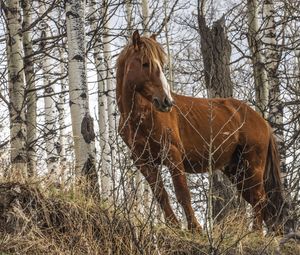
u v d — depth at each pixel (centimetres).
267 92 1867
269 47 1914
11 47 1429
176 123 1234
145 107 1168
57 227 1077
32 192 1091
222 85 1631
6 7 1446
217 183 1491
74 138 1280
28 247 1005
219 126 1304
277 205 1360
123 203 1067
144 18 2083
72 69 1303
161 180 1140
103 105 2197
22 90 1416
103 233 1078
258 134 1369
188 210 1173
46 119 2256
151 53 1149
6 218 1047
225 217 1178
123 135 1204
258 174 1363
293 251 1173
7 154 1189
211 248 996
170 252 1102
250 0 1962
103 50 2145
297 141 1988
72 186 1148
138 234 1070
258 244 1168
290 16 1953
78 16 1322
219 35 1650
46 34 2081
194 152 1266
